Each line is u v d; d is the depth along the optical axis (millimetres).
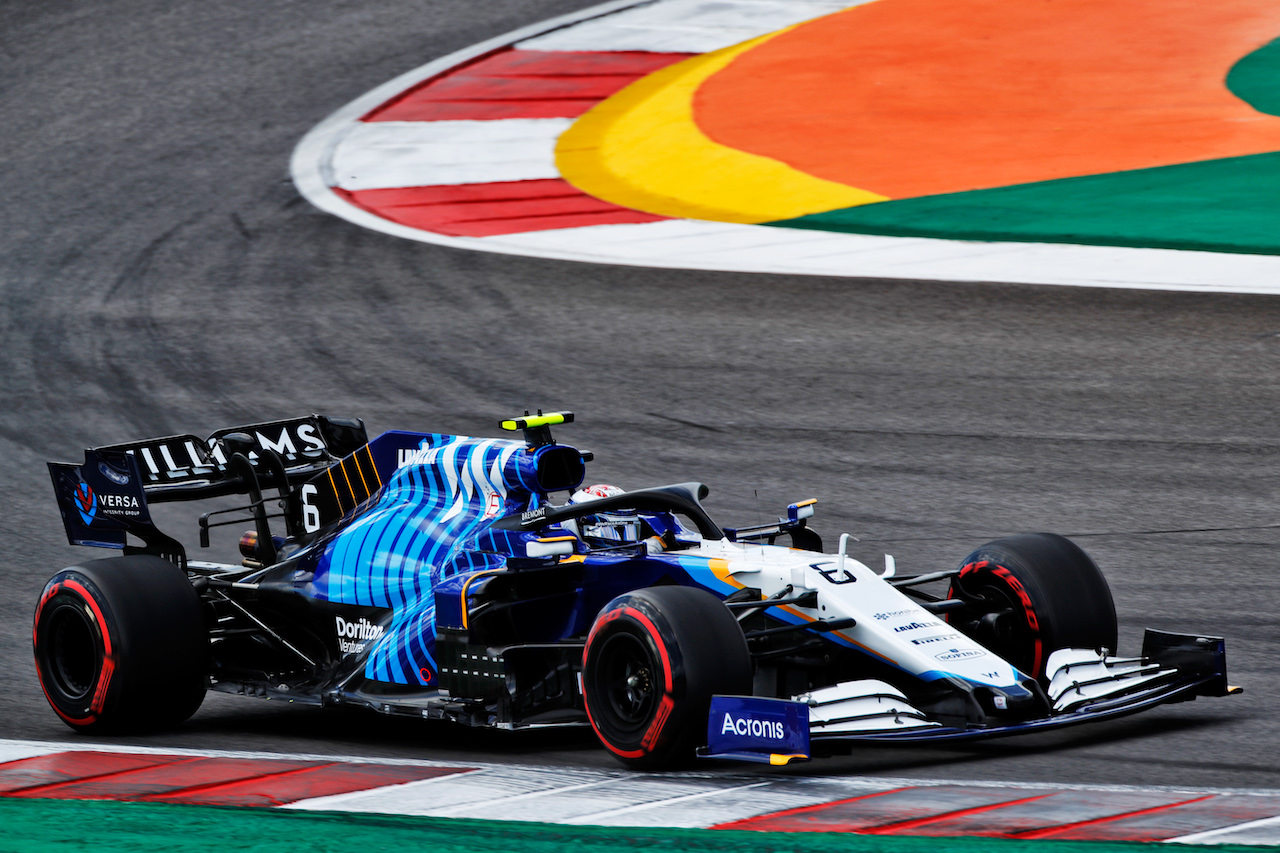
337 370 51688
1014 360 49438
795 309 55812
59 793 20422
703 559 23234
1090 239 62281
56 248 69750
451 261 64375
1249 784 20172
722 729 19750
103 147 86500
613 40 103250
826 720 19906
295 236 69562
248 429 29188
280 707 27812
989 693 20688
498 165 80375
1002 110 83312
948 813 18344
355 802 19562
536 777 20750
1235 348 49406
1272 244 60031
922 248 62781
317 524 27859
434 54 101750
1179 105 82000
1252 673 26203
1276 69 87188
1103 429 43219
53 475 28391
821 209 69500
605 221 69875
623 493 24188
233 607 26812
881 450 42219
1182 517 36312
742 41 101375
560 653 23078
